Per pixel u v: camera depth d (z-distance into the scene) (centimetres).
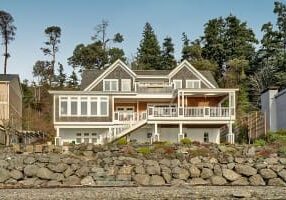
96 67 10694
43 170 3334
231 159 3444
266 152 3562
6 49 10925
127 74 5731
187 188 3066
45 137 6250
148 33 10300
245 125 5644
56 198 2723
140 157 3450
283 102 5253
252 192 2881
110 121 5169
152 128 5084
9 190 3042
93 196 2777
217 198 2752
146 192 2877
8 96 6128
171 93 5406
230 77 8275
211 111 4950
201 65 8638
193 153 3500
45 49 11431
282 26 8762
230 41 9388
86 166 3378
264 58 8775
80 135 5197
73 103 5166
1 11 10894
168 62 9975
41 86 9931
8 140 5178
